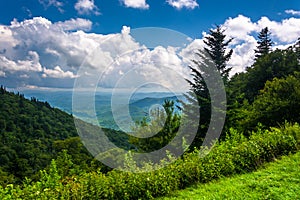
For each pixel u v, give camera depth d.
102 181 5.30
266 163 7.03
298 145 7.86
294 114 12.77
